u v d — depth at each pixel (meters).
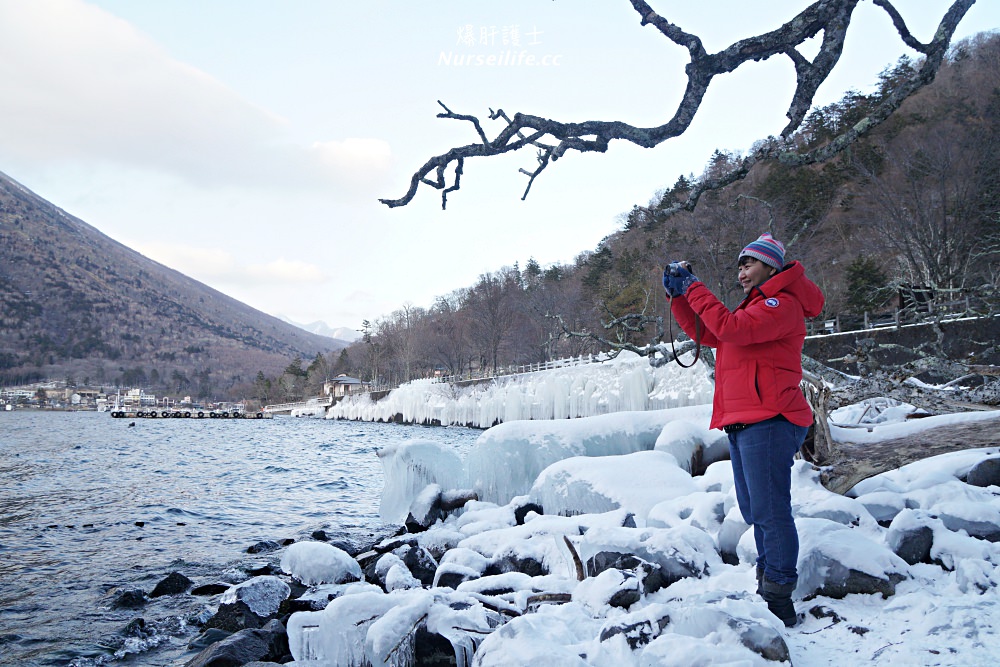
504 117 3.47
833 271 41.44
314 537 11.00
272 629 5.34
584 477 7.41
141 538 11.41
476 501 9.88
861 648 2.76
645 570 4.02
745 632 2.71
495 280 85.00
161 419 120.50
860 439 5.54
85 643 6.14
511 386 48.00
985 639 2.54
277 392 168.75
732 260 34.38
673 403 32.75
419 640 3.59
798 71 2.99
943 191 35.41
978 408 6.08
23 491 18.14
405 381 98.88
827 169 43.00
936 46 2.98
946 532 3.74
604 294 56.53
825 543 3.61
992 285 14.16
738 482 3.48
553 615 3.55
